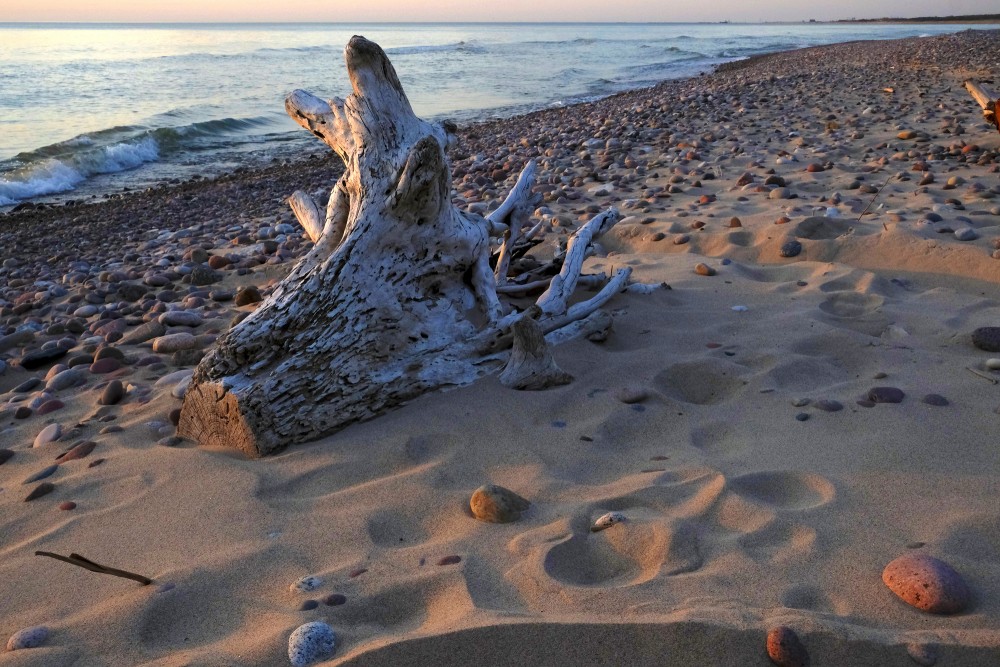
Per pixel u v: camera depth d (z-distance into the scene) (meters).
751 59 34.91
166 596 1.90
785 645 1.53
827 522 2.01
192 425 2.88
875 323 3.54
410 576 1.92
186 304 5.11
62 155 12.77
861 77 16.52
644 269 4.77
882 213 5.43
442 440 2.69
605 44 58.50
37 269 7.18
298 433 2.73
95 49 40.84
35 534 2.31
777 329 3.50
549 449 2.58
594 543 2.01
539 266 4.36
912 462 2.28
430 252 3.12
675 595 1.74
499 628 1.64
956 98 11.66
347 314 2.88
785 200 6.12
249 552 2.09
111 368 3.96
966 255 4.34
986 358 3.04
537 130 13.55
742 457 2.40
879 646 1.54
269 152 14.53
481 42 64.06
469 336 3.16
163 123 16.86
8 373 4.18
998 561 1.81
